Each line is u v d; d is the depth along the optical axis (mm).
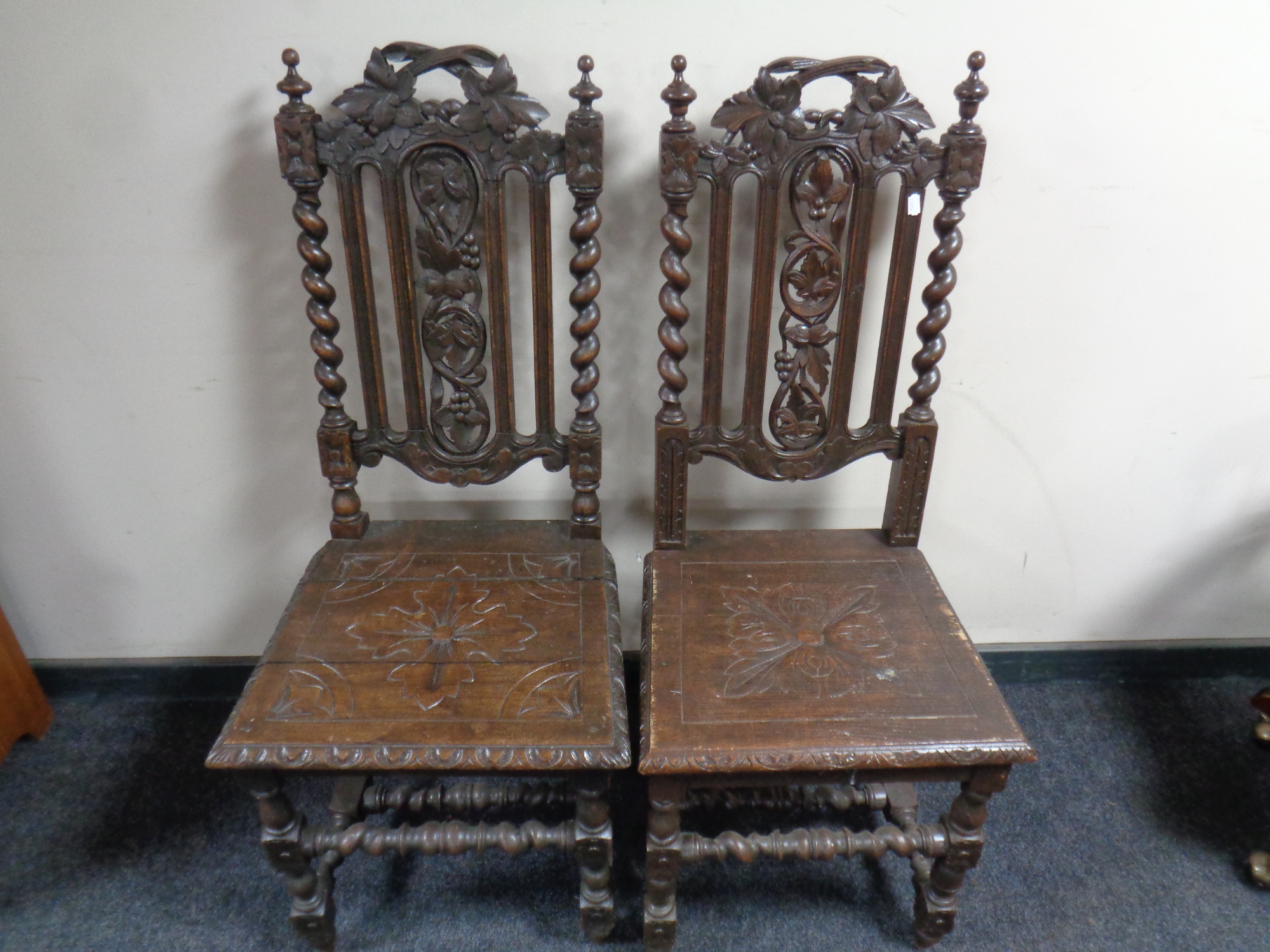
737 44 1348
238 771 1231
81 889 1578
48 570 1791
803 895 1597
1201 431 1700
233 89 1348
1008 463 1740
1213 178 1454
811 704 1275
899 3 1322
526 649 1350
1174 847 1672
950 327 1589
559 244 1487
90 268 1470
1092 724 1925
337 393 1434
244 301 1515
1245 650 1993
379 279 1513
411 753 1203
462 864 1643
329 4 1301
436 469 1502
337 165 1285
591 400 1445
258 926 1532
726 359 1600
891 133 1277
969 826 1339
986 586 1913
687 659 1343
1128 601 1935
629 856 1661
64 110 1344
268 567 1817
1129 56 1360
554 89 1379
